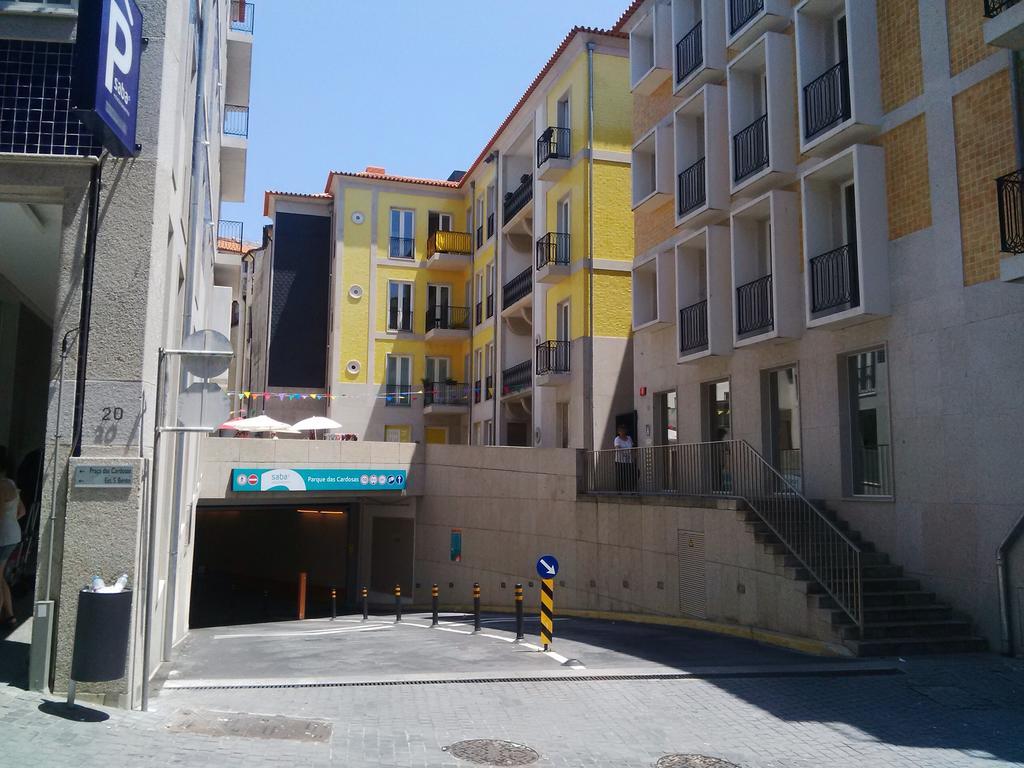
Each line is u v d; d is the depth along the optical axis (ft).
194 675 33.53
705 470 55.16
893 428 44.11
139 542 24.38
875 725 26.32
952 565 40.24
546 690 30.40
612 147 83.66
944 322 41.27
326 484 79.41
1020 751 23.82
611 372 80.84
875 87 46.14
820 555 42.47
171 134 27.12
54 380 24.50
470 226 125.80
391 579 87.81
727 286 58.39
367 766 20.84
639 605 57.16
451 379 123.95
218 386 26.03
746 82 57.26
